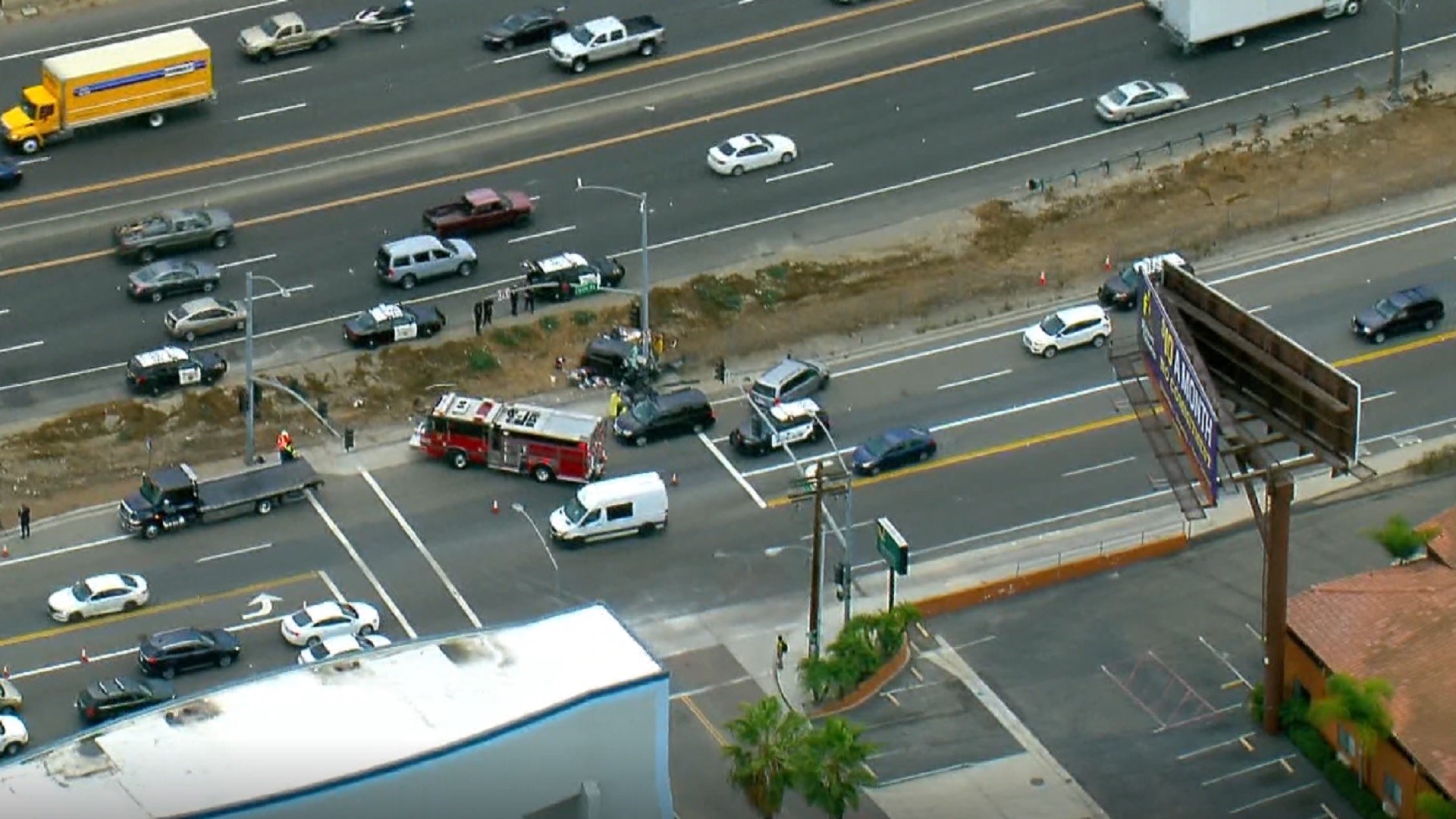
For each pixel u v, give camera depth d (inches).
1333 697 5723.4
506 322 7219.5
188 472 6574.8
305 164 7687.0
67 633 6279.5
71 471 6747.1
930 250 7475.4
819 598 6127.0
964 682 6166.3
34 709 6077.8
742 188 7647.6
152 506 6520.7
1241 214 7593.5
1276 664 5954.7
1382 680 5738.2
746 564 6496.1
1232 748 5989.2
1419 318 7155.5
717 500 6678.2
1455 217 7573.8
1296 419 5920.3
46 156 7682.1
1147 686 6156.5
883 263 7431.1
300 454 6806.1
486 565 6486.2
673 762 5959.6
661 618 6338.6
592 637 5625.0
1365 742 5698.8
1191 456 5954.7
